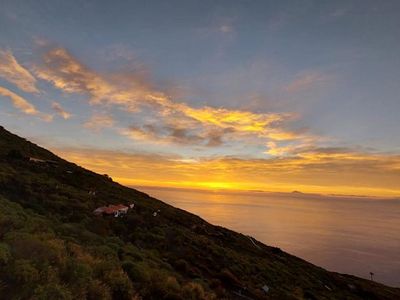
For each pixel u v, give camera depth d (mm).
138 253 20062
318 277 51875
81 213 32531
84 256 11047
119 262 13055
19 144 80688
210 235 55062
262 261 44750
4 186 34469
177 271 22516
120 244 21344
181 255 29047
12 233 9688
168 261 24734
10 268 7047
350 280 61812
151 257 21812
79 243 16078
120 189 74375
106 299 8312
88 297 8125
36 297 6363
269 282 32625
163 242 32094
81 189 53906
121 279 9922
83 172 77562
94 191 56406
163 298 11562
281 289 30641
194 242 37375
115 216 38062
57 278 7520
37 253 8586
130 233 32312
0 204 18625
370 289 55906
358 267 182375
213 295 14969
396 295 61625
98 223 30703
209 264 29375
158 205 71438
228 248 46312
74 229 20359
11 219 13391
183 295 12609
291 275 41781
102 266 10617
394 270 181250
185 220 60750
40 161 67438
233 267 31500
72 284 7883
